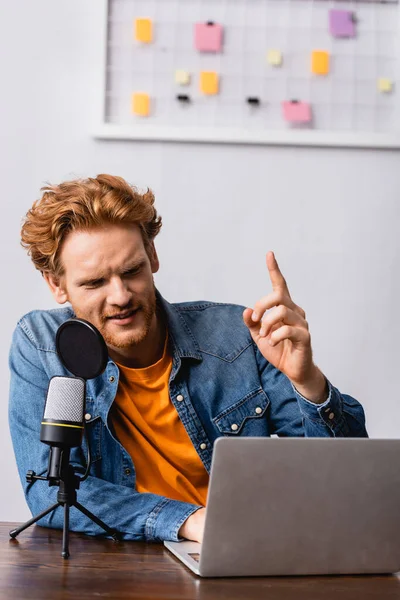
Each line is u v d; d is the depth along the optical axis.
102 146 2.57
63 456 1.29
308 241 2.61
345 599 1.08
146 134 2.54
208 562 1.15
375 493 1.19
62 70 2.56
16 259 2.58
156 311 1.80
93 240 1.56
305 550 1.19
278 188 2.59
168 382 1.77
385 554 1.22
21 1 2.56
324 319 2.61
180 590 1.09
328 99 2.59
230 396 1.81
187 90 2.57
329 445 1.15
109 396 1.71
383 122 2.60
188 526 1.36
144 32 2.54
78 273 1.57
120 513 1.40
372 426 2.61
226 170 2.59
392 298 2.62
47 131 2.57
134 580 1.13
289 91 2.58
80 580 1.12
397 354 2.62
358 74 2.59
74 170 2.57
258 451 1.13
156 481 1.76
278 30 2.58
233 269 2.59
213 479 1.12
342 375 2.61
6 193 2.57
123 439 1.75
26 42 2.56
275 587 1.13
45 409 1.29
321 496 1.17
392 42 2.60
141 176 2.58
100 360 1.31
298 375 1.52
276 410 1.83
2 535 1.39
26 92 2.56
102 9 2.55
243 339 1.88
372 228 2.61
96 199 1.57
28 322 1.83
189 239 2.59
